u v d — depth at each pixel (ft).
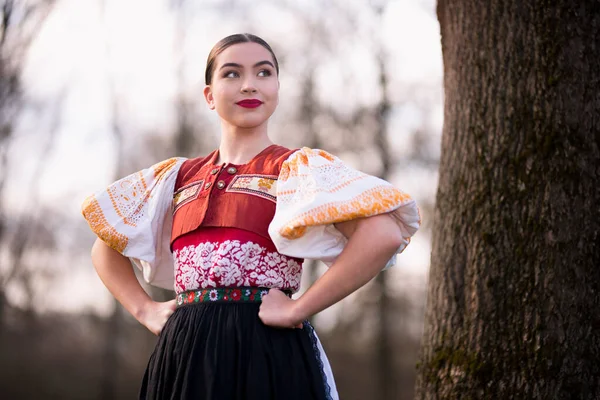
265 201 6.22
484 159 7.99
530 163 7.67
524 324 7.48
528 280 7.52
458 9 8.55
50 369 52.65
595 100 7.63
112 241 6.82
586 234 7.42
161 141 45.06
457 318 8.02
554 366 7.30
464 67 8.37
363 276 5.87
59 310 50.08
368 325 47.37
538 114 7.71
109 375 48.91
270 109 6.74
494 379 7.56
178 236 6.46
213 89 6.78
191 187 6.67
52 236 47.03
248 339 5.91
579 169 7.51
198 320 6.07
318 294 5.89
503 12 8.05
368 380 50.72
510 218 7.72
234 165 6.54
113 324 49.37
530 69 7.82
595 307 7.35
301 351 6.05
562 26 7.75
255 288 6.08
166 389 6.05
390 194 5.92
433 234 8.69
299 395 5.86
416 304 48.19
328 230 6.13
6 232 45.03
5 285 46.03
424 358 8.36
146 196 7.02
